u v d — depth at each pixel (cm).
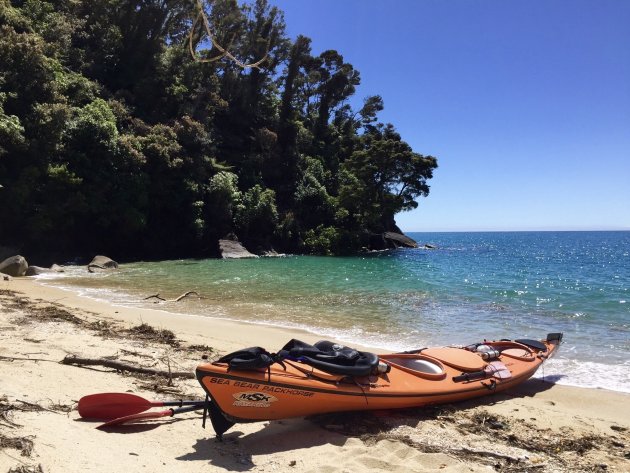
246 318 1176
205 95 4169
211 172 3916
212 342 880
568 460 446
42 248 2738
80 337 823
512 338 984
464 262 3350
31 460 332
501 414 568
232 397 439
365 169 4512
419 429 504
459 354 657
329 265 2892
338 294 1603
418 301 1466
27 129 2525
